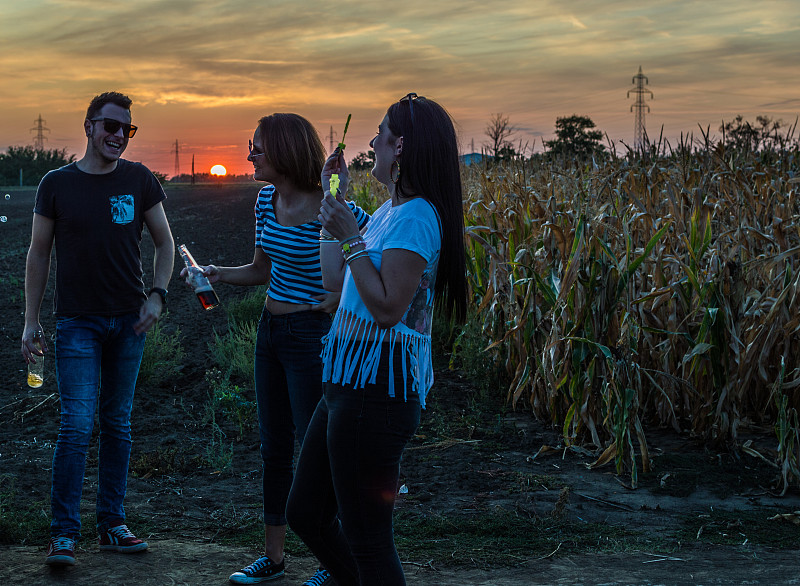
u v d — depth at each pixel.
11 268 13.62
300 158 3.16
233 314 9.29
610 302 5.27
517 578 3.44
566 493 4.25
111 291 3.68
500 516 4.18
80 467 3.57
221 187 58.12
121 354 3.75
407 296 2.32
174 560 3.57
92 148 3.65
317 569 3.54
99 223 3.62
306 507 2.66
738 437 5.58
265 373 3.36
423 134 2.41
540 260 5.79
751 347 5.13
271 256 3.30
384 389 2.37
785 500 4.52
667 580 3.40
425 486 4.69
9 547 3.71
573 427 5.39
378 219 2.49
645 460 4.85
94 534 3.88
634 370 5.02
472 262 7.39
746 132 8.39
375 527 2.43
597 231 5.38
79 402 3.61
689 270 5.33
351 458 2.40
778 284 5.62
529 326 5.76
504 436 5.63
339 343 2.44
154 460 5.02
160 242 3.90
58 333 3.67
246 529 4.00
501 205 6.91
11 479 4.71
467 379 7.01
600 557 3.69
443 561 3.63
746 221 6.21
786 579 3.40
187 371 7.38
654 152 7.72
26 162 56.09
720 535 4.00
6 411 6.18
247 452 5.33
